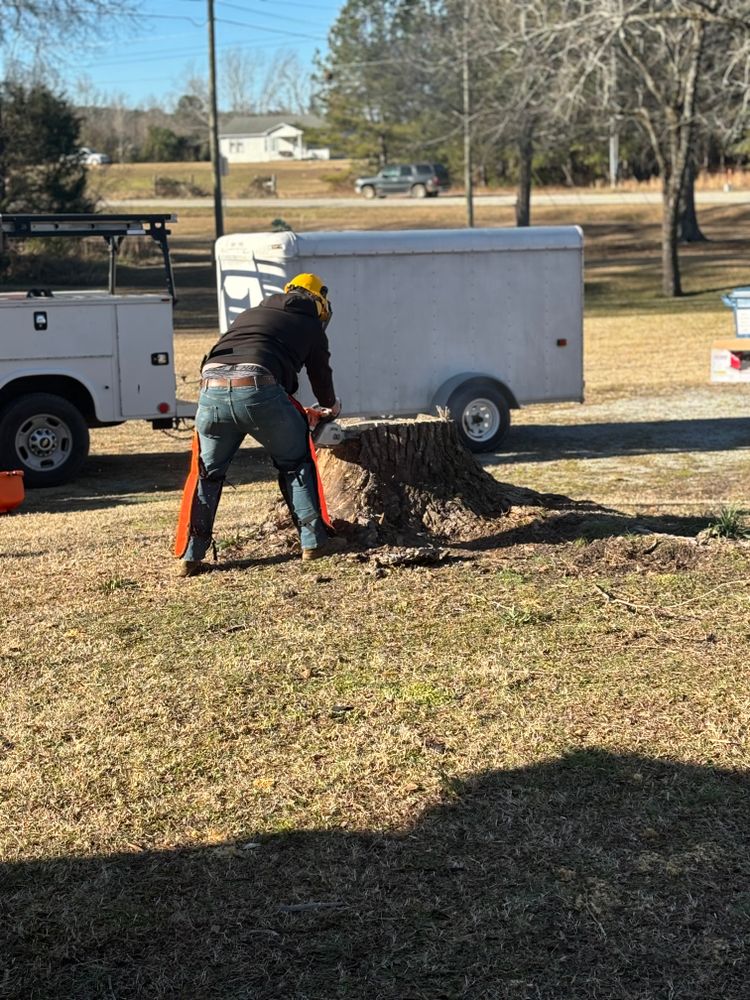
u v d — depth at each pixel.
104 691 4.62
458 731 4.11
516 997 2.70
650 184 69.81
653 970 2.77
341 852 3.35
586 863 3.23
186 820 3.57
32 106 41.88
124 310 11.20
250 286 12.07
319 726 4.20
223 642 5.11
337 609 5.48
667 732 4.03
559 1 26.53
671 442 12.70
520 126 33.22
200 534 6.16
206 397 5.95
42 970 2.88
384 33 48.34
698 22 27.69
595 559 6.11
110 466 12.44
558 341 12.52
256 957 2.89
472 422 12.21
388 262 11.87
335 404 6.46
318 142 82.00
